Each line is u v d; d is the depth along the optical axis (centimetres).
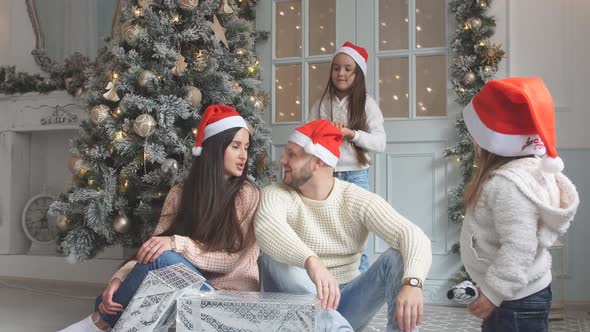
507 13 357
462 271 355
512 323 145
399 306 160
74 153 309
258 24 410
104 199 289
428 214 370
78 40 475
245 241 212
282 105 406
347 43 327
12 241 475
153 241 196
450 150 357
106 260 439
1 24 511
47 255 463
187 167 298
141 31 303
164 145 304
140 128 288
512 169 147
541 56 355
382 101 385
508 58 357
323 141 190
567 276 350
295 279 187
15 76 463
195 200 211
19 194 479
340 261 195
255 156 340
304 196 195
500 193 145
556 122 354
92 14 472
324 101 332
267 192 196
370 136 313
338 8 393
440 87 375
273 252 179
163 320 171
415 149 375
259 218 185
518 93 148
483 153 161
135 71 298
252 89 355
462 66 358
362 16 389
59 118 453
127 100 293
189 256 200
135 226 308
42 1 488
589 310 335
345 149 314
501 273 141
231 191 212
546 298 147
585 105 350
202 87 320
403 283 164
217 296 166
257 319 159
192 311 163
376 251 375
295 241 176
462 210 353
